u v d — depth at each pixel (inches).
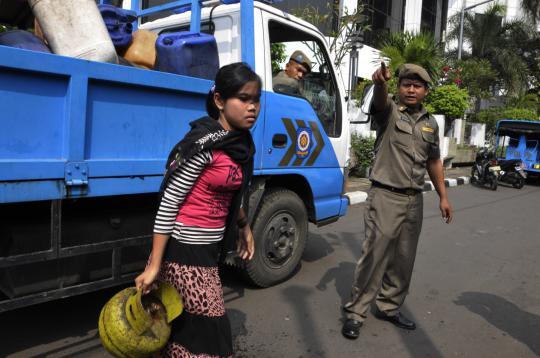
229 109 74.9
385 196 122.9
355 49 416.5
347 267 190.5
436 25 1018.1
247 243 95.6
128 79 102.0
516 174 479.5
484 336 133.0
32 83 88.7
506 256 217.3
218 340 78.7
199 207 76.7
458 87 646.5
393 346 124.8
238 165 76.9
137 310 72.3
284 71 163.5
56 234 95.5
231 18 147.7
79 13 103.1
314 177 166.9
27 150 89.5
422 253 217.6
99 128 100.1
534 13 884.0
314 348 122.0
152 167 110.5
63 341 119.0
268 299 152.6
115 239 109.3
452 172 571.8
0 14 155.0
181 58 120.3
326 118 175.3
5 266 89.0
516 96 855.1
